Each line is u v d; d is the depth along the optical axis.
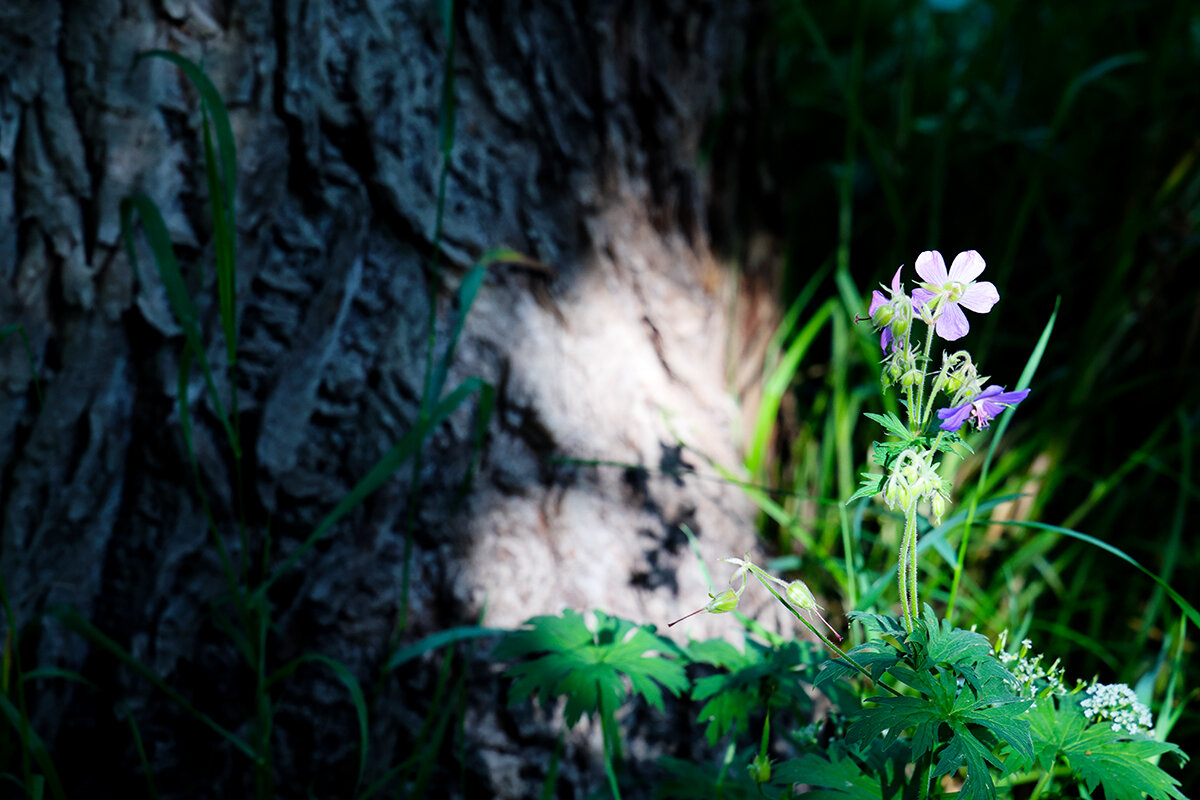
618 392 1.36
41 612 1.18
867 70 2.45
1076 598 1.59
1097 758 0.98
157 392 1.19
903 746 1.00
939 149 1.79
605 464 1.28
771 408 1.58
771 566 1.40
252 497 1.21
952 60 2.47
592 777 1.23
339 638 1.23
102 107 1.14
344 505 1.11
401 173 1.24
